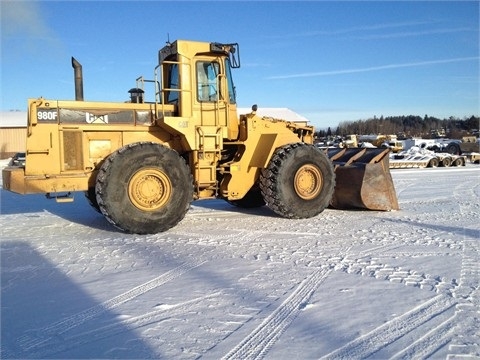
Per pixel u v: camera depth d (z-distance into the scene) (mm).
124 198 6551
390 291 4176
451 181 15133
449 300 3943
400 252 5555
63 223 7898
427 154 25344
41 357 3049
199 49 7434
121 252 5742
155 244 6156
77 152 6883
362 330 3373
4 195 12602
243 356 3018
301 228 7105
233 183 7750
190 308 3838
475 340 3211
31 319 3672
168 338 3295
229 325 3494
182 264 5152
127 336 3338
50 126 6699
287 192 7711
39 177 6605
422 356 2994
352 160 9031
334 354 3031
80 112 6910
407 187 13250
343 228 7051
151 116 7449
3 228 7477
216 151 7523
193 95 7438
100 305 3943
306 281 4480
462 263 5055
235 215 8430
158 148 6770
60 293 4266
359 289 4234
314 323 3510
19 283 4586
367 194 8453
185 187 6961
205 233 6832
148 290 4297
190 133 7281
